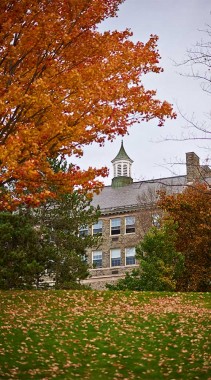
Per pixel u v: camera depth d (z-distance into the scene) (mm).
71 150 14273
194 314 16641
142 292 21094
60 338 13672
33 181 13656
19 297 18875
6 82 14102
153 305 18406
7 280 28453
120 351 12758
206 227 31656
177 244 33219
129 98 13852
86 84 13828
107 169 14422
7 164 12508
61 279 31531
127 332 14508
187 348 12977
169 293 21047
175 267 29906
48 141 13695
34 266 28547
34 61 14352
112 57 14422
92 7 14375
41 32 13898
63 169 29500
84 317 16109
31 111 13883
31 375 10555
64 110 13625
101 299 19250
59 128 13211
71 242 33062
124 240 52094
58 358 12070
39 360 11758
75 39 14477
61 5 14328
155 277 28969
